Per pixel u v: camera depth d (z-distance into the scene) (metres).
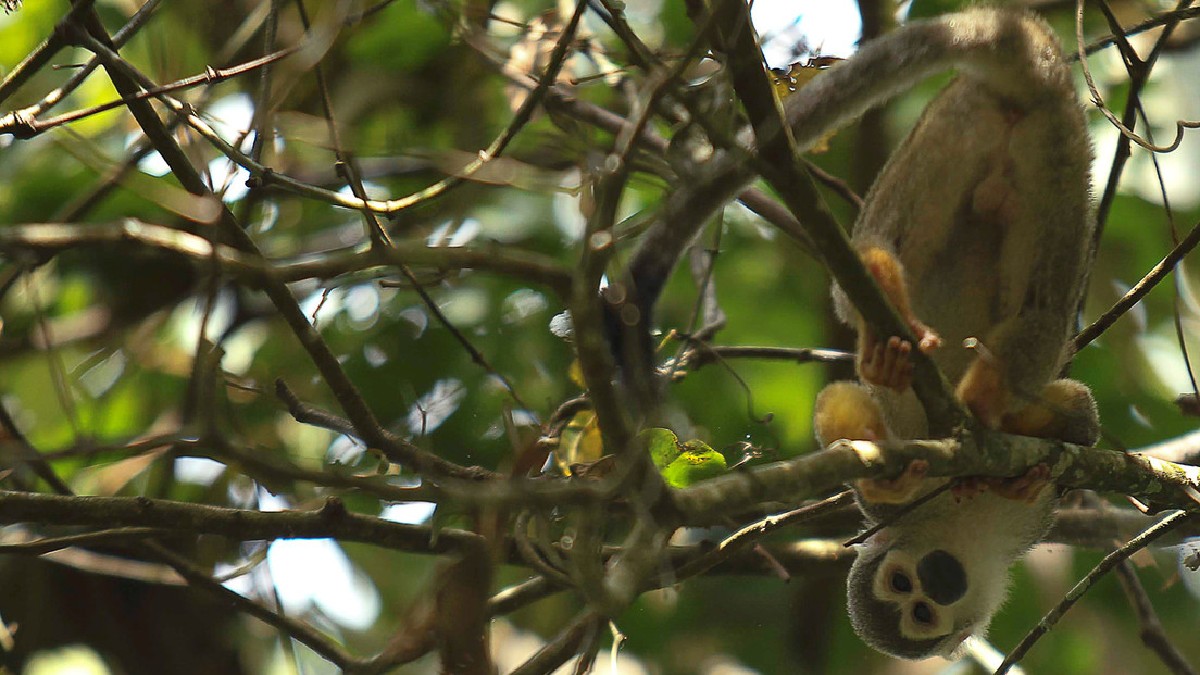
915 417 10.38
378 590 14.34
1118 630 16.56
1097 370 15.18
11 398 12.91
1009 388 9.34
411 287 8.30
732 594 16.61
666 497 6.94
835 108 9.36
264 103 8.52
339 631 13.80
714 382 14.59
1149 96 15.24
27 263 6.82
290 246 13.36
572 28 8.00
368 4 13.40
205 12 13.28
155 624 13.70
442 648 6.86
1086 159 9.59
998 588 11.05
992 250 10.06
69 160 13.48
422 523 9.00
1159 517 11.17
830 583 15.98
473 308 14.08
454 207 11.77
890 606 10.79
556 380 13.55
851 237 10.60
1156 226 15.85
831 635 16.44
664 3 14.17
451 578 6.95
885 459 8.03
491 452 12.93
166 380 13.16
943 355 10.33
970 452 8.49
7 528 10.54
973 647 11.95
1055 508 11.01
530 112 8.25
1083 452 9.15
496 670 7.06
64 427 12.82
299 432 13.19
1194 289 16.56
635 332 7.62
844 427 9.82
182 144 9.47
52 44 8.34
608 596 6.47
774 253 16.59
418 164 12.56
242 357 13.51
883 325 8.12
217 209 6.96
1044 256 9.55
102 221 12.31
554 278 6.77
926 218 9.97
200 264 6.58
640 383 7.61
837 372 14.38
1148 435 15.37
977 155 9.70
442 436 13.08
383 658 7.33
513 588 9.23
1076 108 9.58
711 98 7.80
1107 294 16.41
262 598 9.30
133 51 13.59
